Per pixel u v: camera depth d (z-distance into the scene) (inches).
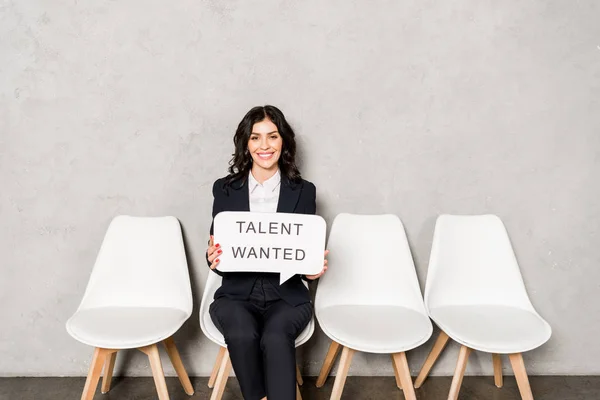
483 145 95.2
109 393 92.5
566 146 95.6
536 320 84.3
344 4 91.4
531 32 93.0
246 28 91.4
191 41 91.4
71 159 93.3
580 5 92.8
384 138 94.6
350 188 95.8
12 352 97.3
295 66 92.4
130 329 78.2
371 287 89.9
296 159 94.7
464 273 91.3
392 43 92.5
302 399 91.3
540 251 98.0
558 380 98.6
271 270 76.9
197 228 96.0
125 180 94.3
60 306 96.7
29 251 95.0
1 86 91.0
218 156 94.3
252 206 83.7
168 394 85.4
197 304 97.7
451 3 92.0
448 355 100.2
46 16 90.0
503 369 100.9
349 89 93.3
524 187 96.4
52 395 91.6
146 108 92.7
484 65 93.4
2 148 92.4
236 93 92.7
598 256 98.2
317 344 99.0
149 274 89.4
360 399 91.8
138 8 90.4
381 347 74.8
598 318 99.6
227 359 80.5
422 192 96.1
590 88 94.5
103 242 90.4
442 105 94.0
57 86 91.5
